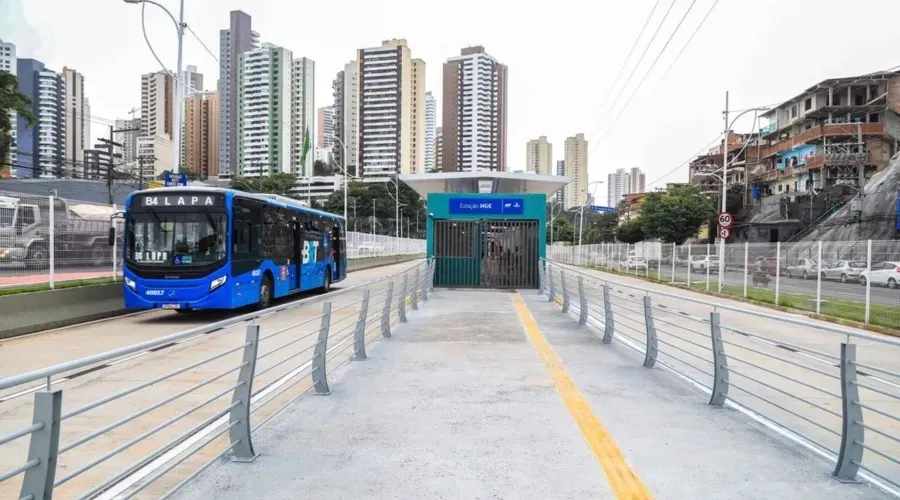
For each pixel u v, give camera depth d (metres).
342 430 5.66
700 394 7.23
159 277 13.82
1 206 12.45
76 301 14.08
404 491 4.22
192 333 4.15
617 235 78.69
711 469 4.69
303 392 7.07
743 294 23.86
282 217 17.66
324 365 7.11
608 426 5.82
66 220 14.48
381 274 36.62
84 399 7.19
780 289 22.69
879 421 6.66
